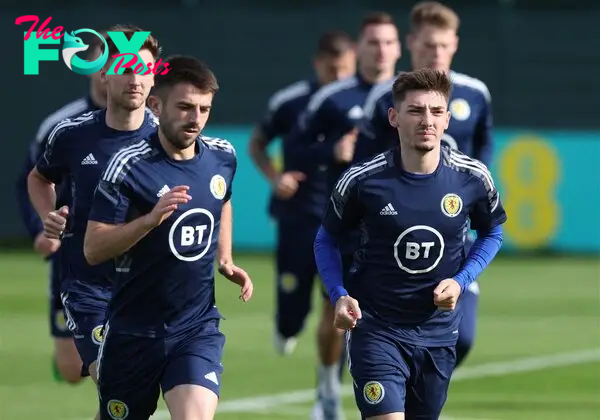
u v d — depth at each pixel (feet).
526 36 232.94
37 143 87.51
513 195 215.92
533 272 199.11
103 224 62.59
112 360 64.44
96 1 230.07
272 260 208.13
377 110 84.38
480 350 130.72
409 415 68.80
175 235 63.10
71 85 227.61
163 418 94.94
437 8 87.15
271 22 231.91
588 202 216.13
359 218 67.67
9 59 227.20
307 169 118.32
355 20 231.09
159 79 62.44
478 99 88.07
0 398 104.27
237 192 216.13
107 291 75.25
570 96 233.14
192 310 64.59
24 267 202.08
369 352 65.82
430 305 66.85
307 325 152.05
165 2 232.12
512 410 99.09
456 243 66.74
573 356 126.82
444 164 66.49
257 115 232.12
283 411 99.09
